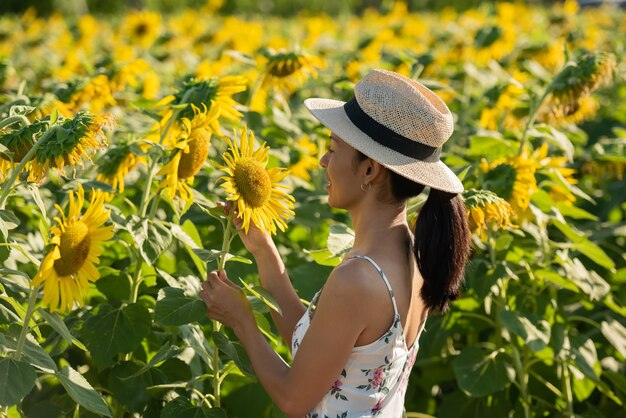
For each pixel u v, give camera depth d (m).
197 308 2.84
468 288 4.09
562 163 4.10
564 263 4.02
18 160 2.68
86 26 7.90
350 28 10.45
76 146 2.55
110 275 3.47
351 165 2.60
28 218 4.05
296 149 4.65
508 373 3.88
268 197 2.81
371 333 2.54
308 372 2.53
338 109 2.67
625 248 5.25
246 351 2.82
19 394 2.45
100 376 3.40
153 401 3.17
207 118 3.08
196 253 2.83
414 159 2.57
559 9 9.18
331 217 4.57
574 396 4.38
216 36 7.68
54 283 2.47
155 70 6.46
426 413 4.36
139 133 3.94
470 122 5.41
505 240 4.08
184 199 3.11
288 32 9.35
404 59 5.16
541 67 6.13
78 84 4.02
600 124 6.69
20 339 2.54
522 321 3.76
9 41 8.30
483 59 6.61
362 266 2.53
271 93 5.15
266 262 2.96
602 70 4.02
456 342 4.70
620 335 4.21
